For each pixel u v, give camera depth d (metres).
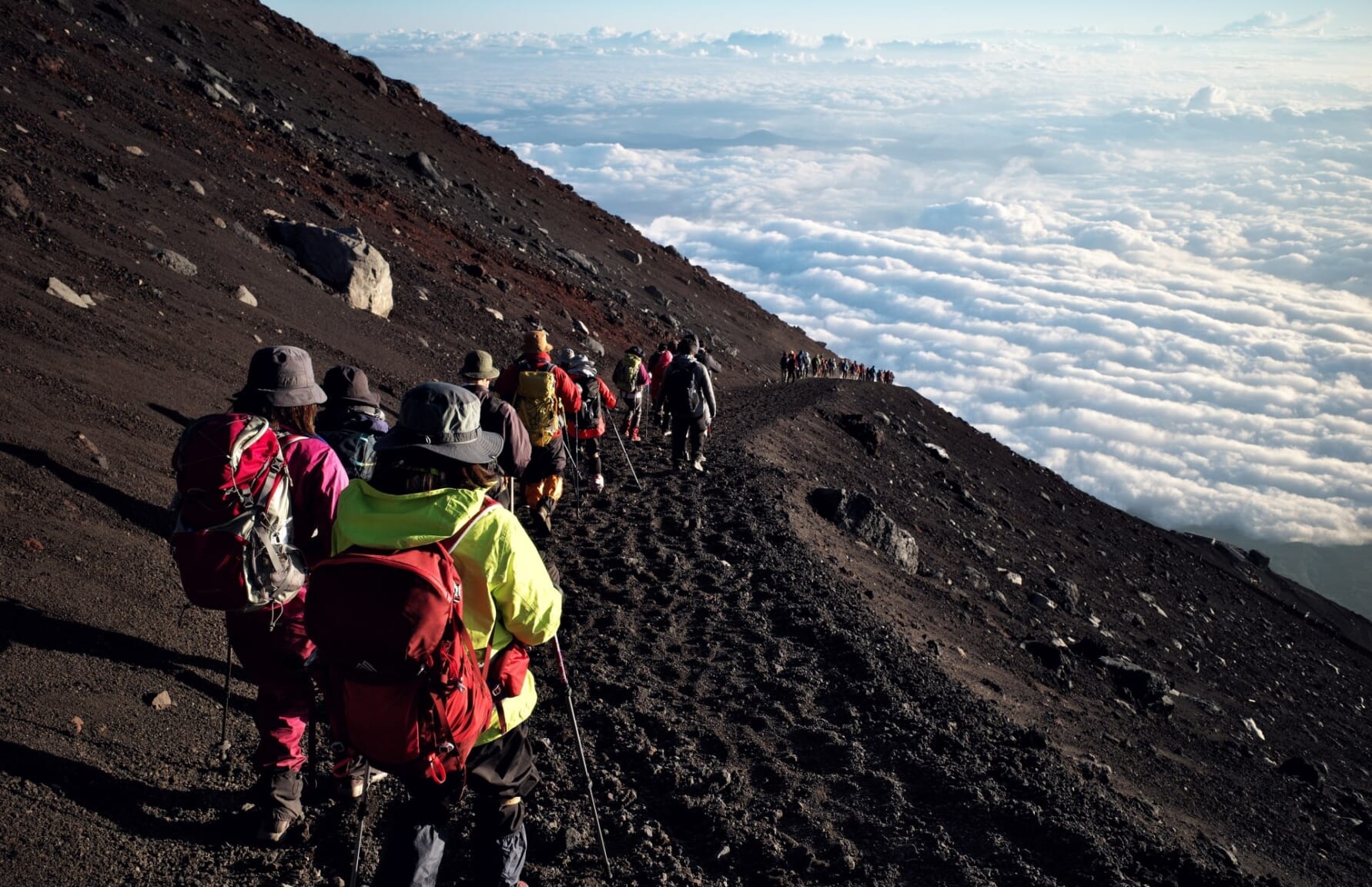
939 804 4.77
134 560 5.30
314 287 16.45
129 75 22.70
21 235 10.46
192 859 3.30
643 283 43.12
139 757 3.73
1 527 4.80
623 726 5.19
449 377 16.17
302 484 3.36
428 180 34.28
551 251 37.19
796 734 5.45
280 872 3.40
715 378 33.06
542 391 8.11
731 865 4.07
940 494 24.39
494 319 21.92
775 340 52.22
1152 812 5.80
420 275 22.02
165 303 11.20
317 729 4.35
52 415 6.57
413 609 2.33
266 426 3.29
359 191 26.25
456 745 2.44
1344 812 10.79
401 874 2.53
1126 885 4.15
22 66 18.11
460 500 2.53
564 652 6.16
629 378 14.57
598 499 10.20
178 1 37.66
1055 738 7.53
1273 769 11.67
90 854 3.09
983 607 12.80
